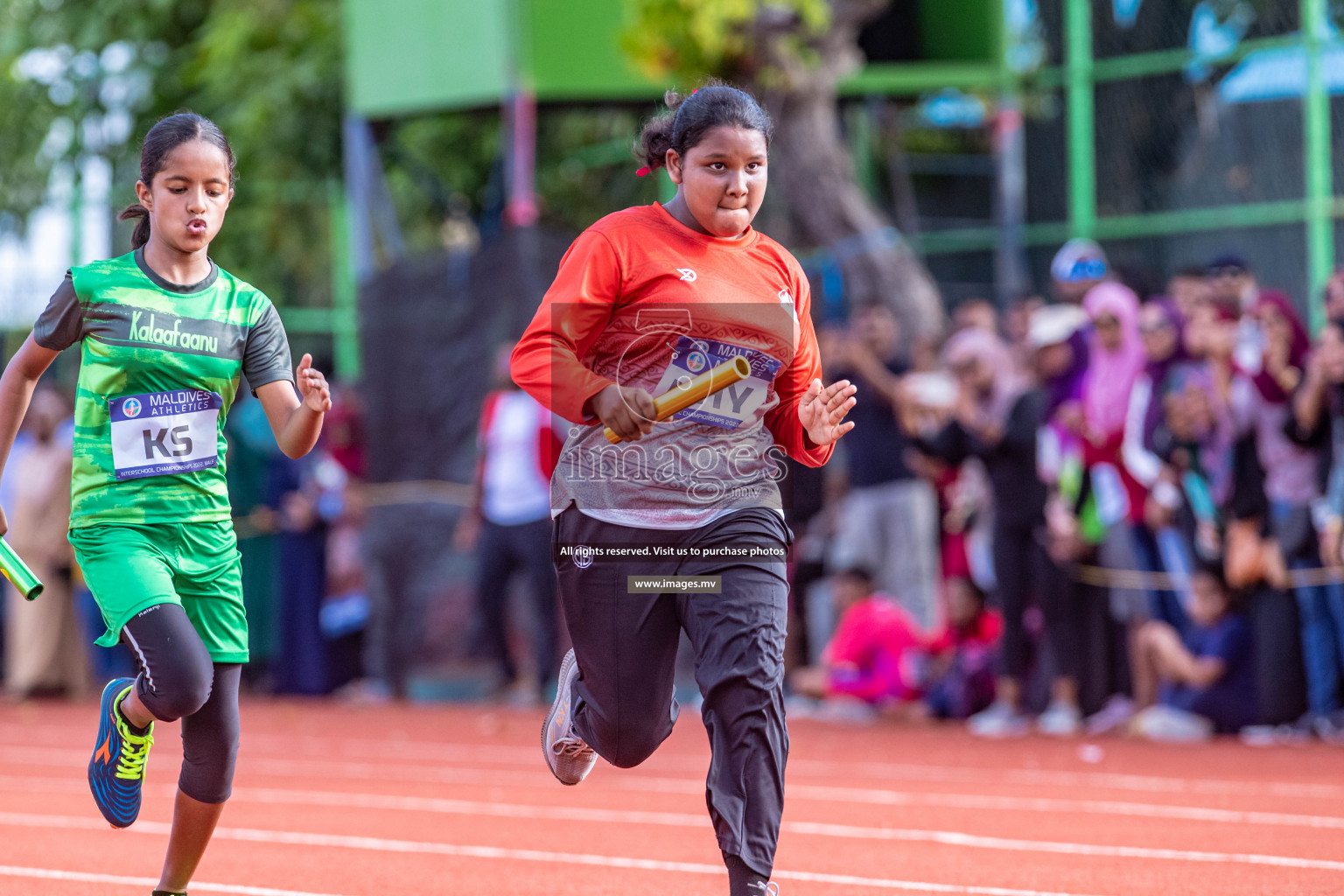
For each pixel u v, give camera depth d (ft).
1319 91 83.46
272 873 39.86
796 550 84.94
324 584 96.68
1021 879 38.47
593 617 29.53
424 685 91.76
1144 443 72.28
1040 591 73.67
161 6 121.60
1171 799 52.29
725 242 29.71
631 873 39.93
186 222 30.35
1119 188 92.38
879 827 46.88
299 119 118.42
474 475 89.40
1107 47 92.84
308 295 119.55
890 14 103.40
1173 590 72.59
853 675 80.64
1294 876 38.40
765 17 97.60
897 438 81.82
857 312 100.27
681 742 72.28
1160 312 72.08
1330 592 70.23
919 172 115.24
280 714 87.40
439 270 90.22
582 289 28.73
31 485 100.53
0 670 111.14
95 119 124.47
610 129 118.93
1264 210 85.56
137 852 43.65
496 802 53.16
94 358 30.48
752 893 27.66
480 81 93.71
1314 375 68.49
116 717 30.45
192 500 30.71
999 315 97.09
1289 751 66.13
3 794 56.24
